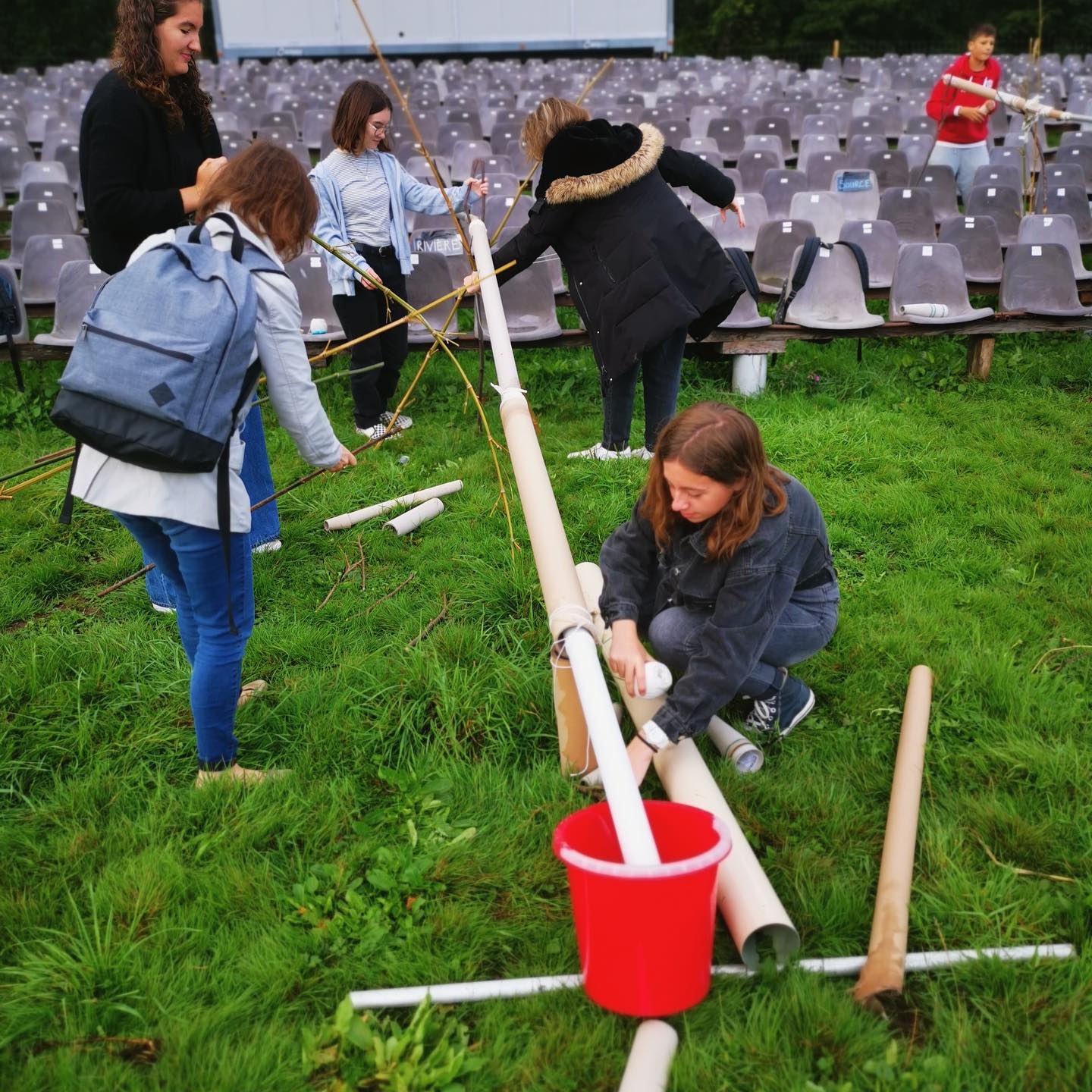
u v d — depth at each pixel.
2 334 5.00
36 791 2.52
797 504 2.23
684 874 1.61
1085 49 24.22
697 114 11.35
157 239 2.18
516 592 3.25
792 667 2.86
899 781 2.33
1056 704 2.65
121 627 3.17
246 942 2.03
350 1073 1.76
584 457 4.39
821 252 5.50
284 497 4.07
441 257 5.48
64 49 25.66
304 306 5.62
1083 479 4.09
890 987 1.82
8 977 1.96
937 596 3.23
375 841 2.29
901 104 12.59
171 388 1.98
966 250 6.41
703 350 5.27
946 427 4.73
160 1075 1.74
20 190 8.18
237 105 12.52
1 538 3.80
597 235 3.77
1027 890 2.08
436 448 4.57
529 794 2.42
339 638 3.12
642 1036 1.77
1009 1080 1.69
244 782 2.46
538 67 15.90
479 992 1.89
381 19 16.02
